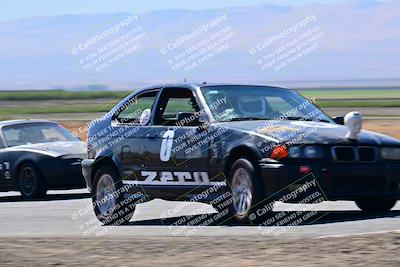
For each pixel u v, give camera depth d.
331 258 12.42
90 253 13.77
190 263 12.62
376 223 15.93
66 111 91.75
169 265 12.57
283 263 12.27
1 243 15.08
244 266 12.23
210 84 18.20
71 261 13.19
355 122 16.42
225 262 12.55
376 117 67.06
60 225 18.61
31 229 17.97
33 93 194.62
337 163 16.27
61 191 28.31
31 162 25.39
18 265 13.02
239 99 17.88
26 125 26.94
